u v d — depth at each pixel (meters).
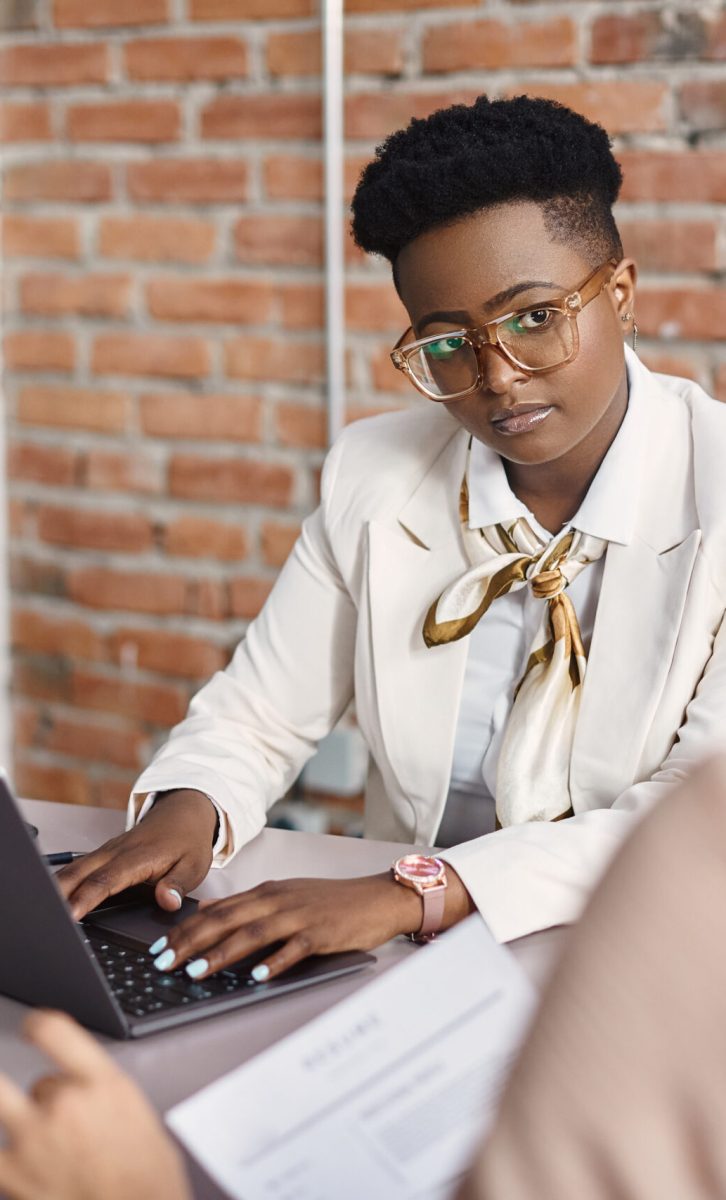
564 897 1.00
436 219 1.10
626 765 1.16
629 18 1.80
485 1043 0.71
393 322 2.01
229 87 2.06
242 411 2.15
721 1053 0.37
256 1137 0.65
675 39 1.78
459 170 1.08
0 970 0.91
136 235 2.19
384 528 1.31
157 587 2.28
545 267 1.10
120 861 1.06
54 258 2.26
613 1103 0.36
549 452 1.16
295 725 1.37
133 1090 0.59
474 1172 0.38
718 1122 0.36
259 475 2.16
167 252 2.16
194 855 1.10
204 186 2.11
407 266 1.14
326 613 1.37
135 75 2.13
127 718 2.35
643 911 0.38
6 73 2.23
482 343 1.11
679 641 1.17
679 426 1.24
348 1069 0.69
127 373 2.24
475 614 1.23
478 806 1.29
